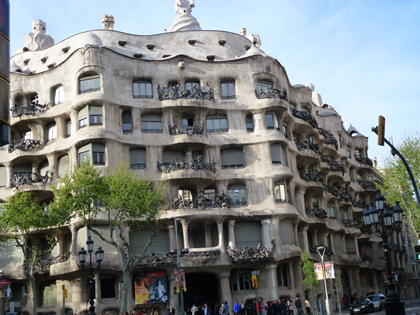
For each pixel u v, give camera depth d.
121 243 46.72
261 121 53.28
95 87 49.88
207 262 47.38
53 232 49.59
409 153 49.75
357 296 67.88
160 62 53.19
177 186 49.97
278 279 51.22
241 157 52.69
